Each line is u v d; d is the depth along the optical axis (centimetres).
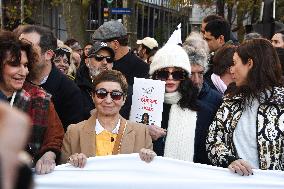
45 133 270
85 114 371
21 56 242
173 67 306
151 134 291
